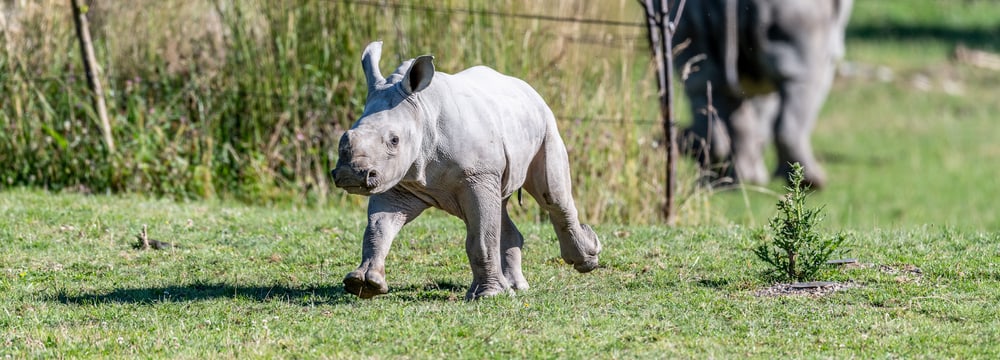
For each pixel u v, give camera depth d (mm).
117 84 44188
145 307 25891
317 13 42844
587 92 42656
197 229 33875
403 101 24000
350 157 23156
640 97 42812
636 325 24047
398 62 41812
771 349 22688
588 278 28828
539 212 39781
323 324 24203
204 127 42750
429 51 41938
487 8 41969
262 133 43219
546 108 26625
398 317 24656
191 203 39656
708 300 26031
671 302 25875
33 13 43500
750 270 29062
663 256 30844
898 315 24906
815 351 22594
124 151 41781
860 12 127250
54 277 28750
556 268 29984
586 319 24344
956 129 80312
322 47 42938
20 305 26125
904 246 31453
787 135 58969
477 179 24922
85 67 41781
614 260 30375
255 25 43281
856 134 78688
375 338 23172
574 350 22422
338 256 31156
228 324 24469
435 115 24438
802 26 57938
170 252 31234
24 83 42500
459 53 41781
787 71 58094
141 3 44500
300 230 33938
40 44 43344
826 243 27859
